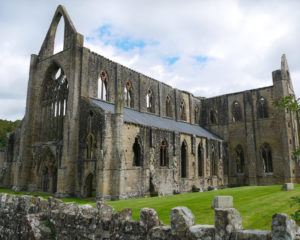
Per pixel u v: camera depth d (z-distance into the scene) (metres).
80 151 44.41
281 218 8.20
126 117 47.28
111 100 52.44
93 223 13.05
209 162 62.59
